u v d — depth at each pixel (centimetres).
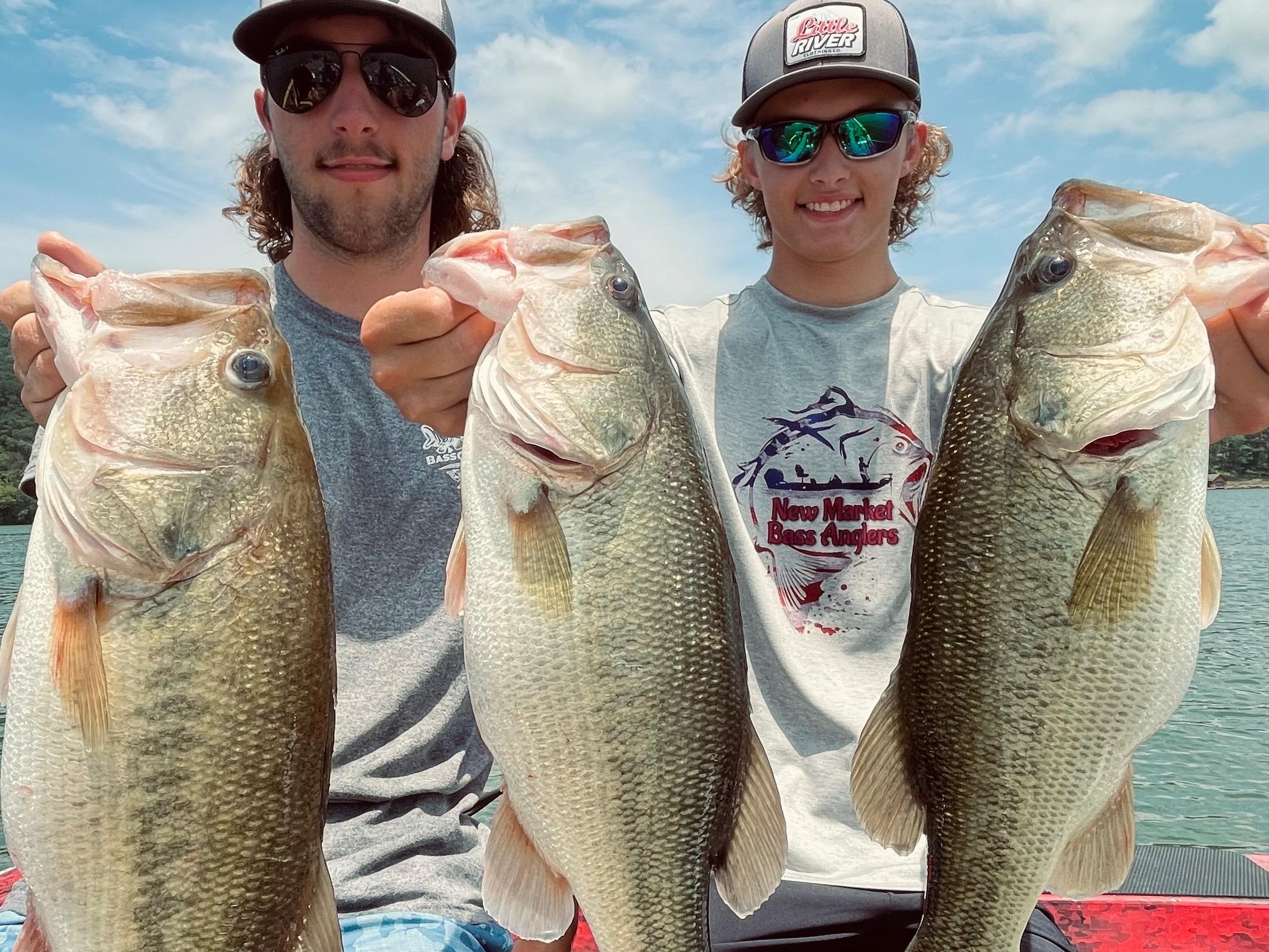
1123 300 56
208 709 50
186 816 49
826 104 81
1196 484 56
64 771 48
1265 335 55
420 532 80
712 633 56
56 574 49
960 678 57
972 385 59
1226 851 107
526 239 56
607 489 54
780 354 83
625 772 53
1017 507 56
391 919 69
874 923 71
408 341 55
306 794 52
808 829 73
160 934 49
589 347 55
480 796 80
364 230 86
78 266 54
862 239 82
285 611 52
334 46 82
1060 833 56
